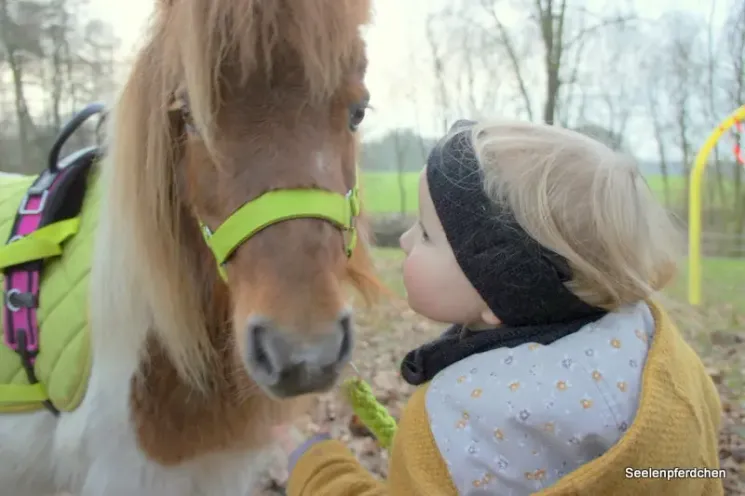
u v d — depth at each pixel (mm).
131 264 1412
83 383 1485
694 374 1074
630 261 973
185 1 1228
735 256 10625
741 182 12102
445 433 989
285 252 1184
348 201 1355
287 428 1839
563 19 11000
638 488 878
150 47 1395
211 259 1460
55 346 1494
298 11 1183
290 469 1434
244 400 1543
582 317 1021
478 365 1008
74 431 1500
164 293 1403
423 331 4805
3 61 12062
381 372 4039
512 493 930
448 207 1019
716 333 4828
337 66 1229
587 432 897
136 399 1479
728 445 3051
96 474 1529
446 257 1078
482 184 991
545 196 942
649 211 1023
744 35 11672
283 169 1211
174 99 1320
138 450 1513
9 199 1840
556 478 917
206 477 1646
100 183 1584
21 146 12750
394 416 3451
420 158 13258
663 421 912
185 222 1456
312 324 1146
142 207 1391
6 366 1566
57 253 1568
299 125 1227
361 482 1288
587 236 951
